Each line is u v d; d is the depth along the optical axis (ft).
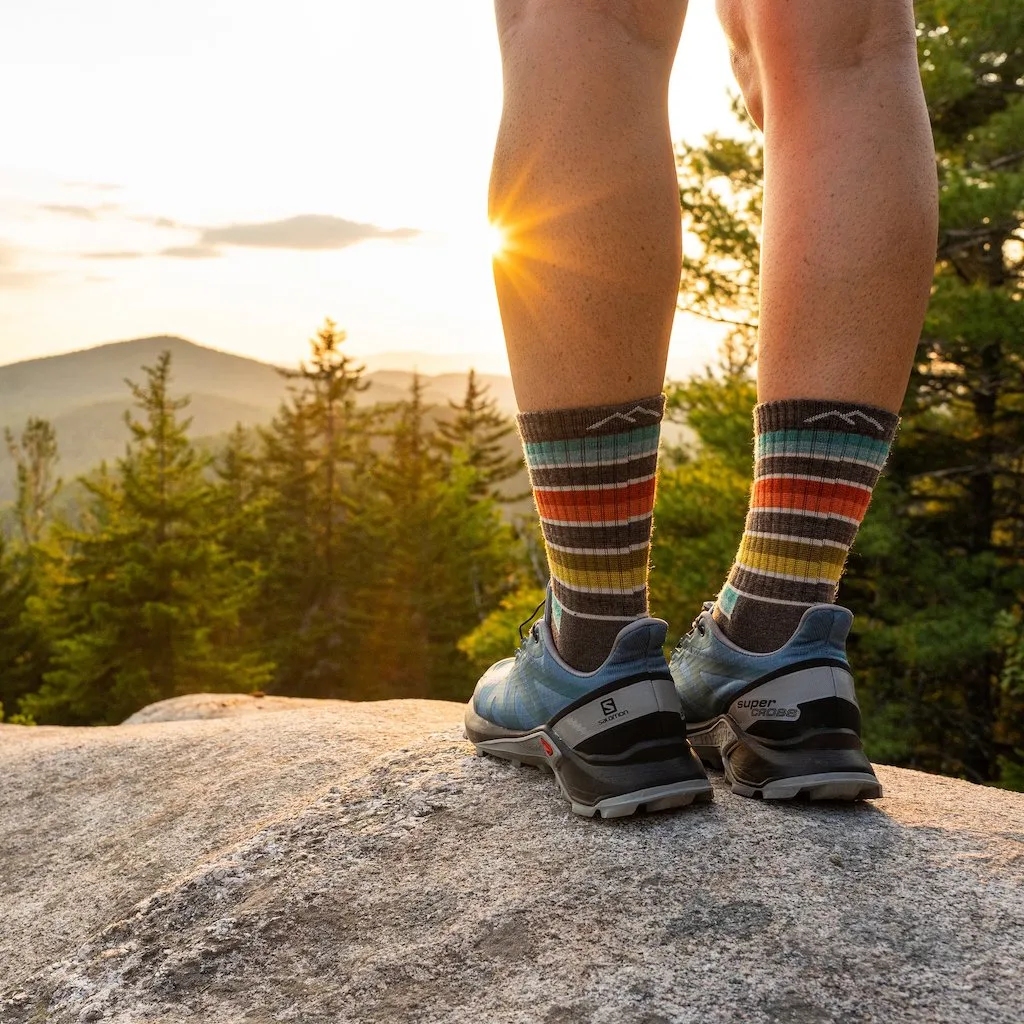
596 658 4.15
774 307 4.01
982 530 40.86
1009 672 31.09
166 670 90.12
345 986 3.43
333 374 157.69
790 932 3.32
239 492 171.22
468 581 118.11
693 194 34.53
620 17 3.57
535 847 3.99
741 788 4.32
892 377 3.93
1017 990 3.02
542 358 3.67
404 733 6.72
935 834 4.06
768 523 4.17
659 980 3.14
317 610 124.77
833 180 3.87
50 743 7.82
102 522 116.16
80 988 3.75
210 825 5.64
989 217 29.19
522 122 3.59
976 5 31.81
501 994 3.21
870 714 35.45
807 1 3.89
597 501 3.84
